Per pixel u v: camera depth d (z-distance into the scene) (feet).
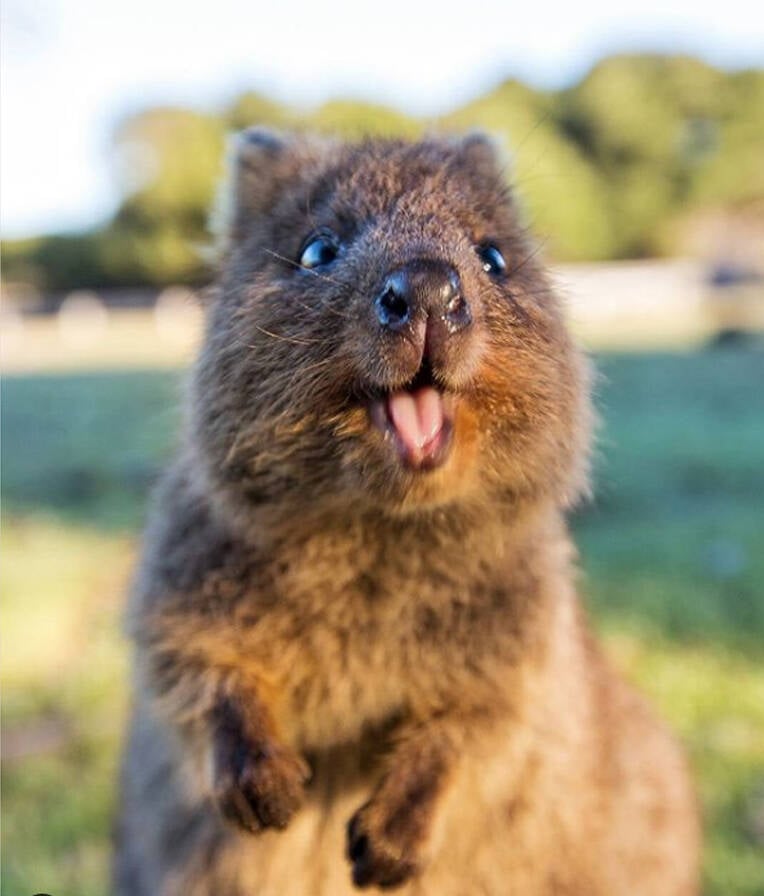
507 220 1.14
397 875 0.98
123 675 2.06
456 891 1.10
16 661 2.16
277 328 0.97
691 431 4.34
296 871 1.12
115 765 1.74
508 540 1.02
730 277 12.51
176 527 1.08
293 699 1.05
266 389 0.97
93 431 4.72
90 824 1.61
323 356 0.93
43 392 6.20
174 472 1.14
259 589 1.02
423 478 0.90
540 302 1.04
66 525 3.16
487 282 0.97
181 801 1.16
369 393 0.91
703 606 2.30
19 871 1.50
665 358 6.85
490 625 1.04
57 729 1.90
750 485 3.41
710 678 1.96
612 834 1.21
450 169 1.14
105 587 2.56
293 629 1.03
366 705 1.05
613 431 4.38
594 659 1.29
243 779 0.96
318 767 1.10
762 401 5.16
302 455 0.95
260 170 1.20
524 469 0.97
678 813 1.35
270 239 1.10
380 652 1.03
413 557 1.01
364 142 1.21
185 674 1.03
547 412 0.98
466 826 1.06
